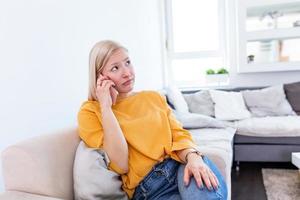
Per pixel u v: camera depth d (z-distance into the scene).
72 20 1.68
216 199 0.94
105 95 1.10
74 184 1.02
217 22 3.78
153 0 3.42
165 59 3.91
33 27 1.35
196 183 0.99
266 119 2.81
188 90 3.63
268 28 3.36
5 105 1.17
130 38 2.60
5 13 1.18
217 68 3.83
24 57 1.28
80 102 1.75
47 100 1.43
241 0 3.40
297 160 2.11
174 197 1.08
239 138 2.72
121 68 1.19
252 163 2.81
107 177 1.02
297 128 2.51
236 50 3.59
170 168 1.14
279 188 2.16
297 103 3.03
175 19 3.92
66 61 1.61
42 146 1.01
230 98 3.10
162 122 1.22
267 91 3.09
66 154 1.08
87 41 1.84
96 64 1.17
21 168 0.95
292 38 3.32
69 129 1.21
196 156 1.11
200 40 3.87
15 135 1.21
